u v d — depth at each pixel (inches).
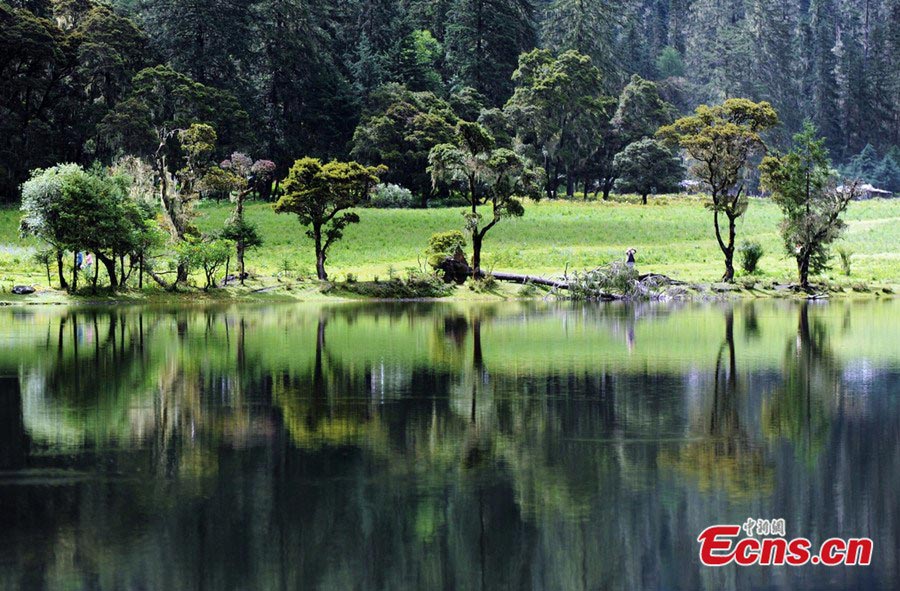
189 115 4884.4
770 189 2657.5
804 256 2596.0
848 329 1637.6
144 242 2289.6
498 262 3014.3
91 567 508.7
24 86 4746.6
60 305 2135.8
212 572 503.2
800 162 2596.0
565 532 563.5
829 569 520.7
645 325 1713.8
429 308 2172.7
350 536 552.4
